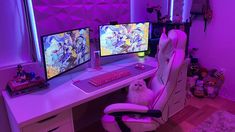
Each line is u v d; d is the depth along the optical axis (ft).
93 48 6.48
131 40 6.65
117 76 5.42
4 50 4.85
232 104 8.04
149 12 7.92
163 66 4.59
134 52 6.88
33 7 4.83
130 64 6.67
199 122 6.89
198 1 8.32
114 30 6.23
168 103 4.21
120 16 7.06
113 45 6.39
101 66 6.55
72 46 5.26
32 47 5.25
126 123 4.34
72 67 5.44
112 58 7.05
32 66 5.17
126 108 4.12
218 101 8.31
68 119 4.25
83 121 6.91
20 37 5.02
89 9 6.06
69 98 4.30
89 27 6.00
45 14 5.09
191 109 7.73
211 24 8.35
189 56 8.92
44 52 4.39
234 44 7.79
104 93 4.67
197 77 8.76
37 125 3.76
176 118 7.16
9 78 4.88
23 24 4.99
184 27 7.17
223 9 7.83
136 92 4.71
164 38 4.62
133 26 6.53
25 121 3.45
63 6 5.42
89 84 5.04
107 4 6.52
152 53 7.47
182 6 9.28
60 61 4.94
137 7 7.64
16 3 4.77
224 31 7.99
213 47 8.52
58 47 4.79
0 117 4.98
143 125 4.33
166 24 7.20
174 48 4.05
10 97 4.39
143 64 6.59
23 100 4.24
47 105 3.99
